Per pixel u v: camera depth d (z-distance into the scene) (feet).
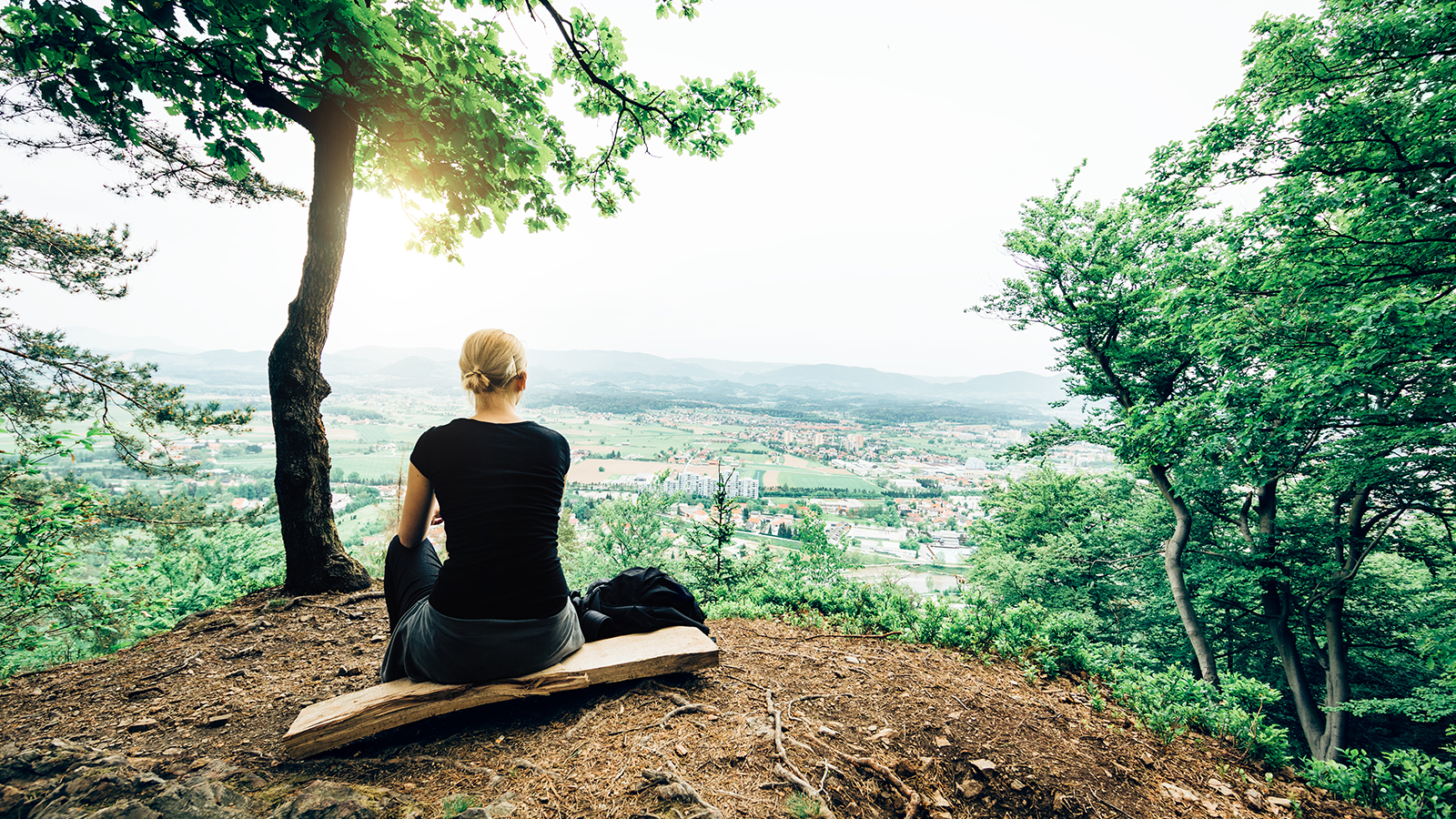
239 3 9.80
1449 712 28.40
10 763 5.81
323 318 14.62
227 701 8.30
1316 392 26.58
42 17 9.37
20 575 14.74
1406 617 41.55
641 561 60.18
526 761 6.18
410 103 12.80
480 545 6.15
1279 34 28.60
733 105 18.61
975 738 8.15
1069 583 59.41
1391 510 36.32
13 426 21.21
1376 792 8.28
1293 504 45.39
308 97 12.23
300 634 11.51
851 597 15.71
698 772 6.09
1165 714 9.65
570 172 19.94
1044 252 45.29
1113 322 45.16
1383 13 25.95
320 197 14.38
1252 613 46.32
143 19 10.05
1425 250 24.57
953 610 13.66
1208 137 30.94
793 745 6.82
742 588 20.99
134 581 23.61
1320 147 27.04
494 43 13.51
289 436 14.02
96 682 8.98
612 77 17.80
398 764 6.12
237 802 5.31
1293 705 46.98
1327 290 27.76
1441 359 23.63
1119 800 7.35
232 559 35.35
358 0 10.53
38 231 24.06
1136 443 39.91
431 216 19.16
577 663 7.25
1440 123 24.12
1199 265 38.19
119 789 5.36
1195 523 48.98
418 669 6.64
